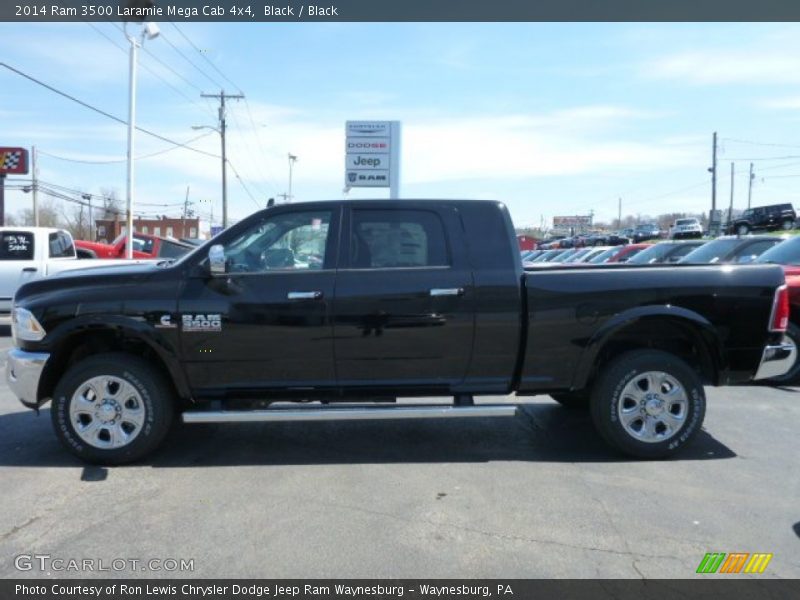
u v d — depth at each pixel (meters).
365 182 23.61
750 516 4.06
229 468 4.96
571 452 5.36
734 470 4.89
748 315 5.15
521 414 6.59
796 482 4.64
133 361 4.96
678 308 5.08
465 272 5.06
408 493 4.44
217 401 5.12
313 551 3.60
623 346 5.44
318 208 5.18
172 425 5.43
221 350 4.95
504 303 5.04
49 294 4.99
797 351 7.80
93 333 5.10
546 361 5.11
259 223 5.13
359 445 5.57
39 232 12.42
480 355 5.09
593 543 3.70
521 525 3.93
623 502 4.28
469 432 5.98
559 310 5.05
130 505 4.23
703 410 5.11
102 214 83.38
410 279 5.02
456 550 3.62
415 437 5.81
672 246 16.69
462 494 4.42
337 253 5.09
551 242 67.31
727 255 12.39
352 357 5.02
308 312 4.95
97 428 4.93
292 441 5.69
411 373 5.11
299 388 5.08
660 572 3.38
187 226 91.25
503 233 5.18
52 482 4.64
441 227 5.16
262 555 3.55
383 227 5.16
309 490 4.50
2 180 34.09
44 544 3.69
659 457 5.14
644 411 5.11
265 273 5.02
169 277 4.99
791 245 8.94
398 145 23.53
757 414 6.48
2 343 11.36
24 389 4.98
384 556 3.55
